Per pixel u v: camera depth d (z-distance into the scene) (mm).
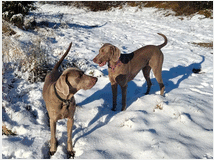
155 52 4055
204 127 3184
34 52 5344
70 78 2365
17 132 3139
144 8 17578
